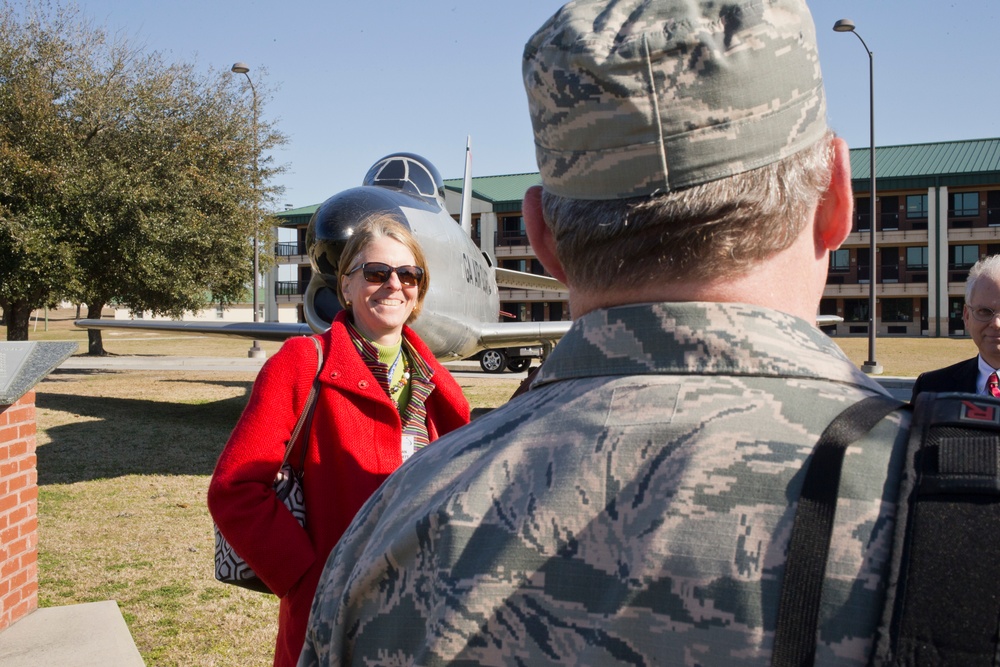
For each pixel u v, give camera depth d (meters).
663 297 0.72
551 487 0.67
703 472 0.62
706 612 0.58
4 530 3.81
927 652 0.51
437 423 2.45
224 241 21.06
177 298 22.20
